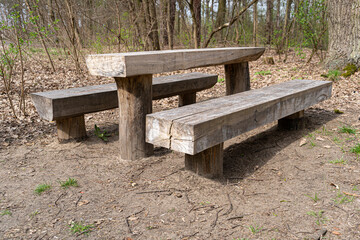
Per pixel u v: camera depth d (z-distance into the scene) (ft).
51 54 34.78
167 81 14.35
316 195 7.89
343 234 6.42
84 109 11.51
